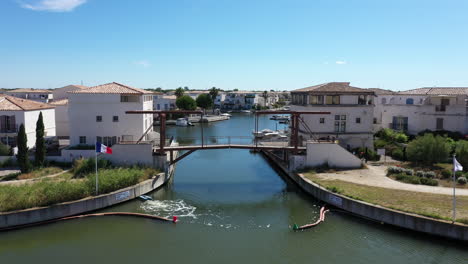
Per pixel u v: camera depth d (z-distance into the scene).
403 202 29.75
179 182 43.50
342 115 48.56
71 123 45.62
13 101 47.53
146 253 25.09
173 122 113.31
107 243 26.52
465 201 29.64
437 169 39.34
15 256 24.61
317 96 48.41
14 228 27.92
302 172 41.09
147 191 36.84
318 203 34.53
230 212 32.88
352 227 28.86
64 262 23.86
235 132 93.94
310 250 25.58
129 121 46.09
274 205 34.81
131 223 29.89
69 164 40.94
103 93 45.28
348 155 42.31
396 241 26.47
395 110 56.59
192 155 63.16
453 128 53.75
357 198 30.98
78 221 29.72
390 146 50.03
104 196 32.00
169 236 27.72
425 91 61.38
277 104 191.50
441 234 25.89
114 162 40.78
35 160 39.22
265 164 55.34
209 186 41.81
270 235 27.98
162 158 41.00
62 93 74.50
